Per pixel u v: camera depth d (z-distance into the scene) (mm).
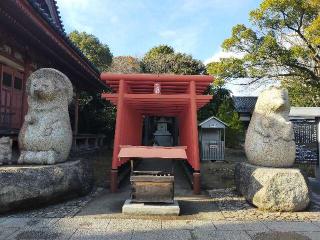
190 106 8789
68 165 7062
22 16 7621
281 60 18016
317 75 19328
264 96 7309
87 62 12914
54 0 14484
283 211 6457
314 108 14234
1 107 9492
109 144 21344
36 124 7160
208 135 15078
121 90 8695
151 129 21547
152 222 5656
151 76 8664
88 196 7645
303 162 10344
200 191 8297
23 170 6152
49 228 5215
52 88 7215
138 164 14141
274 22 19109
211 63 19781
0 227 5234
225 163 14469
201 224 5574
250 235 5031
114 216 5980
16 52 10328
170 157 6602
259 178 6684
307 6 17953
